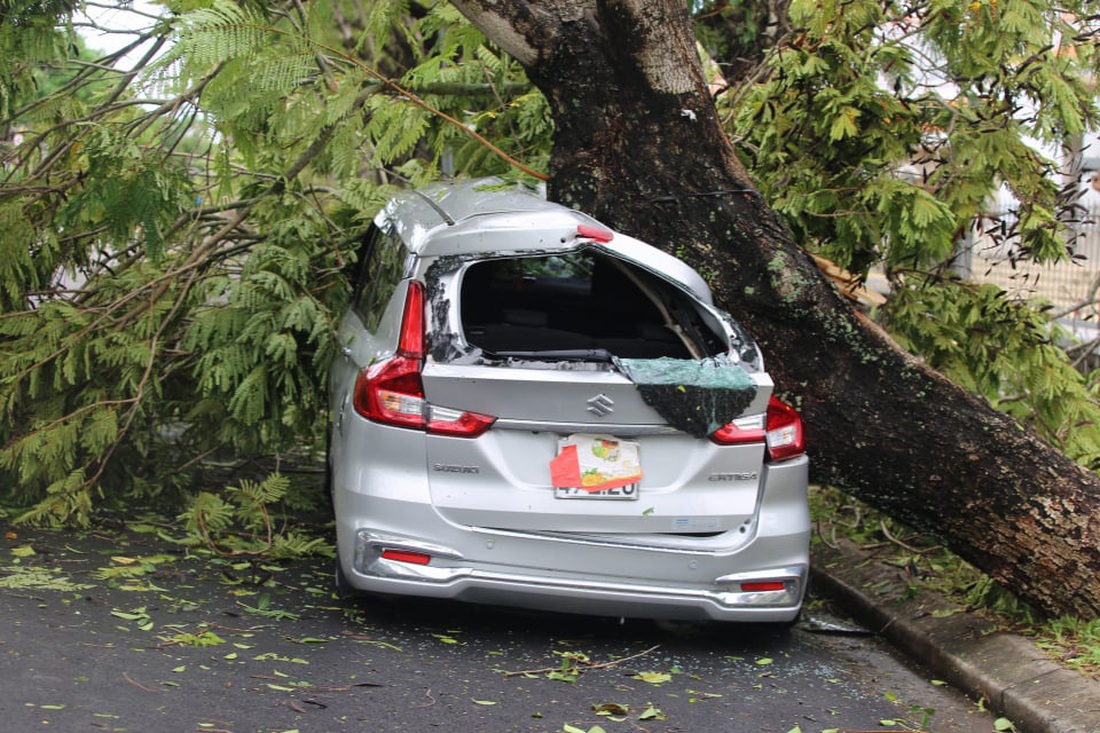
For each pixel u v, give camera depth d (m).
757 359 5.01
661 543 4.77
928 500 5.34
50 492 6.11
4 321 6.47
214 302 6.43
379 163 6.37
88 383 6.52
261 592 5.34
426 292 4.84
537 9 5.29
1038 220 6.10
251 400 6.11
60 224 6.20
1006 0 5.85
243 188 7.16
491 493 4.68
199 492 6.83
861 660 5.32
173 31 5.07
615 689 4.50
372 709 4.00
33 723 3.49
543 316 6.13
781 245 5.38
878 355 5.36
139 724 3.60
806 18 6.17
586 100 5.37
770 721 4.31
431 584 4.68
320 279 6.68
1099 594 5.14
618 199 5.42
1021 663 4.80
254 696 3.98
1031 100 6.07
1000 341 6.65
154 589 5.16
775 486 4.93
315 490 7.55
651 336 5.77
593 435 4.74
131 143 5.89
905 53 6.25
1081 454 6.49
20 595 4.82
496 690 4.33
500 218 4.96
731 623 5.18
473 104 7.54
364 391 4.79
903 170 6.68
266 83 5.23
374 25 5.99
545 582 4.71
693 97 5.32
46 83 7.42
